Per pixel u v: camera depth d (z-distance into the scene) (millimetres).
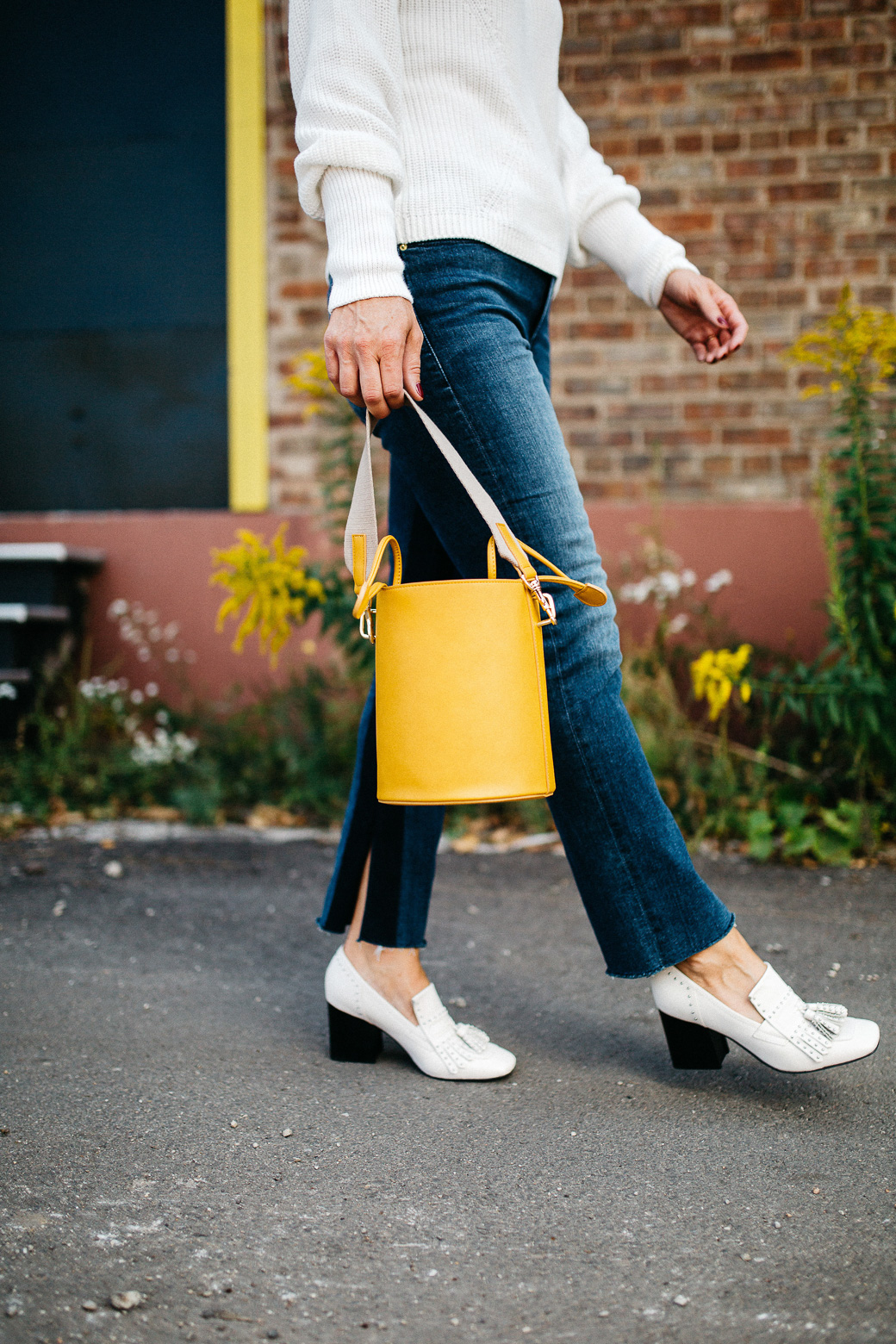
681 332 1718
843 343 2566
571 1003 1837
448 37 1423
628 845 1412
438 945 2143
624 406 3637
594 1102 1461
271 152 3865
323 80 1337
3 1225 1165
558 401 3672
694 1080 1525
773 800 2873
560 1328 1002
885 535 2676
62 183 4199
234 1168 1291
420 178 1395
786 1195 1217
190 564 3809
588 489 3662
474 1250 1124
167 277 4145
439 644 1255
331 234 1327
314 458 3838
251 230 3895
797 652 3479
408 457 1432
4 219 4246
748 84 3545
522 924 2268
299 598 2730
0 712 3650
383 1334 996
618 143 3611
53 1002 1854
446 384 1384
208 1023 1771
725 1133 1366
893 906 2316
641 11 3572
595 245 1718
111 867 2721
